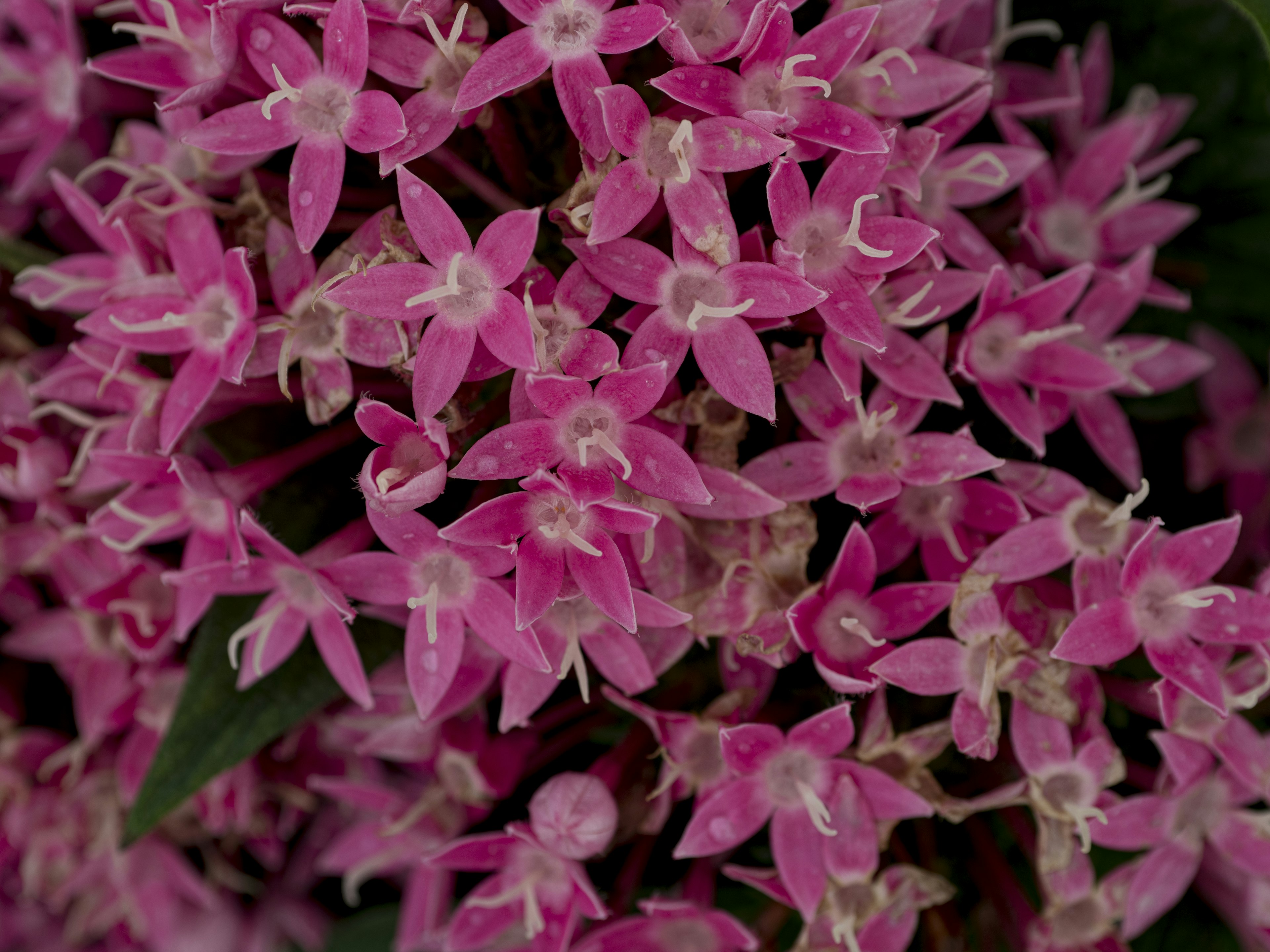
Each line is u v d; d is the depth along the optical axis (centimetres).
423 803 16
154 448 15
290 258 15
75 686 17
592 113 14
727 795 15
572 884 15
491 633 14
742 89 14
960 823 16
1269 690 15
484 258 14
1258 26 15
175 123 15
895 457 15
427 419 14
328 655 15
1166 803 15
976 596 15
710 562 15
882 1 15
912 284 15
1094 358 15
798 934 16
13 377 17
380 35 14
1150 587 15
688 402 14
